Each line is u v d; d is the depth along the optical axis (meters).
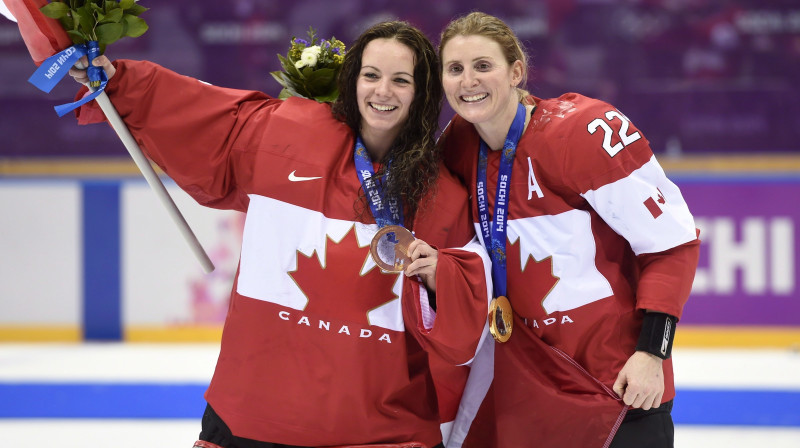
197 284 14.51
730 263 13.98
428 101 5.67
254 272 5.51
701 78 17.03
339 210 5.46
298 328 5.40
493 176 5.76
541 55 17.23
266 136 5.64
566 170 5.45
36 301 14.78
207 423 5.61
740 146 17.11
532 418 5.73
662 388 5.45
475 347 5.56
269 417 5.40
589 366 5.62
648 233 5.45
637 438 5.54
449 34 5.54
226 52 17.41
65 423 10.02
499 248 5.67
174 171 5.77
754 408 10.51
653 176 5.50
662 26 16.97
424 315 5.40
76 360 13.30
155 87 5.67
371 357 5.37
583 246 5.55
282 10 17.28
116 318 14.69
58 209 14.65
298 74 6.06
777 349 13.89
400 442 5.47
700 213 13.98
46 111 17.25
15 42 17.09
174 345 14.45
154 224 14.51
